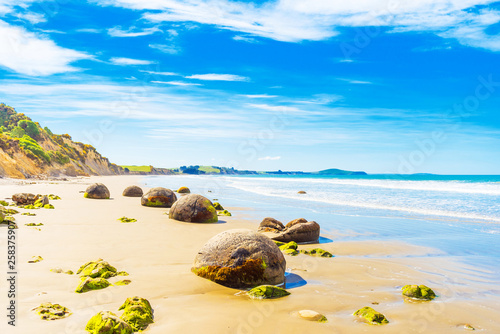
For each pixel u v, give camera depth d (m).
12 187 32.56
